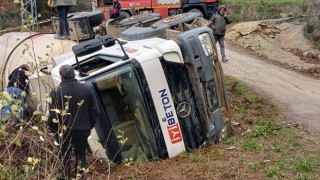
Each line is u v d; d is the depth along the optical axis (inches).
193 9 967.0
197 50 268.1
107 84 253.6
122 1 941.2
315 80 512.4
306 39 713.0
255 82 489.7
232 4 1143.6
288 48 696.4
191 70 267.3
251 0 1211.9
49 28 624.4
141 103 255.8
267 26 810.2
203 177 225.8
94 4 925.2
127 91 255.6
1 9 1002.1
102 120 254.7
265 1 1173.7
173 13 957.2
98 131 257.9
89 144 271.7
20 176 198.1
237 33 807.1
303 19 866.1
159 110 260.1
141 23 348.5
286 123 326.6
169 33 293.3
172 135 264.8
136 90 254.8
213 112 278.7
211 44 280.2
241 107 386.6
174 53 262.2
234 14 1036.5
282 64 607.2
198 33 272.4
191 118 271.6
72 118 222.5
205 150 268.1
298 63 601.6
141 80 254.5
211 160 248.5
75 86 224.2
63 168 214.7
